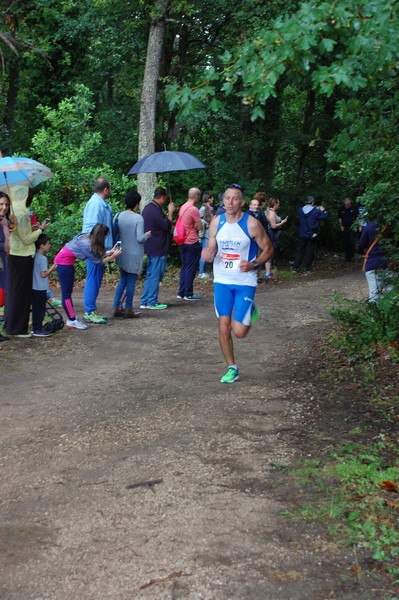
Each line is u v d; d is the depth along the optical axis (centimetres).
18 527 417
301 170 2361
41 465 512
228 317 711
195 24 1883
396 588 343
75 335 966
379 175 759
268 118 2223
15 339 933
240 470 488
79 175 1692
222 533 400
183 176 1920
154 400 663
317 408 622
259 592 342
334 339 878
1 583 359
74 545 394
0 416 627
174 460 509
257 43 477
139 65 2077
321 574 356
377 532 395
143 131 1719
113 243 1091
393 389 662
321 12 452
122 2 1828
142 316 1127
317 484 459
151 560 374
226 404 641
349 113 722
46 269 948
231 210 678
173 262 1833
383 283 886
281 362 807
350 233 2142
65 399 675
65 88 2180
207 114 1986
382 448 520
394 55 455
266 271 1662
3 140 2292
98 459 519
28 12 2039
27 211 915
